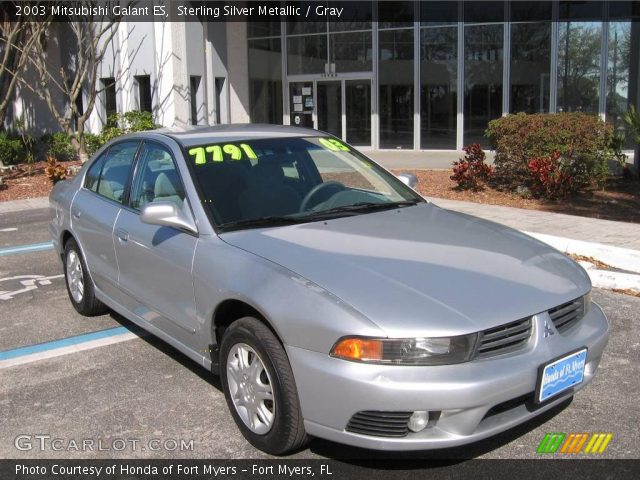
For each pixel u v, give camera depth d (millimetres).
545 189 11781
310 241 3977
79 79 16859
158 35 19250
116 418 4176
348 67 21734
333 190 4797
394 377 3121
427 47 20422
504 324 3266
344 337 3191
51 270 7801
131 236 4793
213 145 4781
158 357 5125
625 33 18031
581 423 4031
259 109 23234
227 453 3756
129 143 5398
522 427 3988
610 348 5164
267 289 3559
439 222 4480
